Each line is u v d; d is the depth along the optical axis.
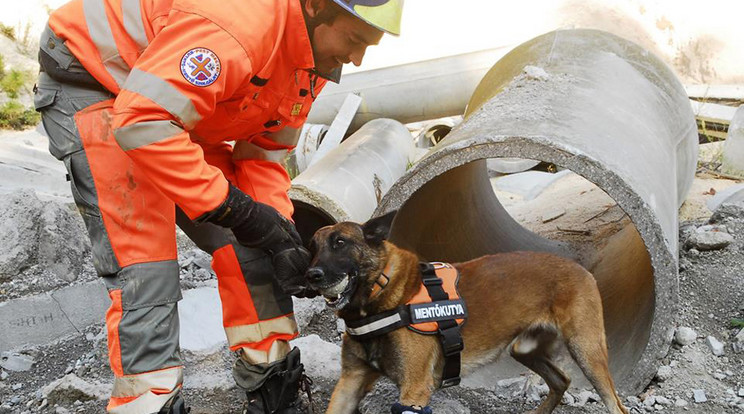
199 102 2.78
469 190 6.04
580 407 4.04
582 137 4.09
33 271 5.56
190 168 2.82
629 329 4.54
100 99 3.04
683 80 12.32
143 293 3.04
